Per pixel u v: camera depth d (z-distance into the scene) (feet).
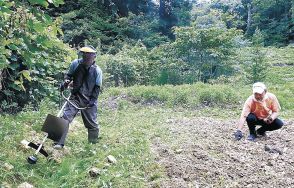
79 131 23.48
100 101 39.52
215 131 24.13
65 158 17.58
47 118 17.01
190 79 58.59
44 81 28.19
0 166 15.35
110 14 99.86
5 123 20.07
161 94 40.52
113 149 19.19
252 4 130.62
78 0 94.79
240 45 67.92
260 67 54.95
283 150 19.56
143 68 58.70
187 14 117.91
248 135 22.98
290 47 96.37
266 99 21.39
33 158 16.07
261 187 15.40
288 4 121.90
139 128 25.66
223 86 43.57
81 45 84.23
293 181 15.92
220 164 17.52
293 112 35.29
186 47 60.13
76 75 18.94
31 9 14.37
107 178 15.69
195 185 15.51
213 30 58.49
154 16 114.42
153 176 16.19
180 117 32.09
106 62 53.78
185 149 19.36
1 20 14.29
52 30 15.56
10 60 23.44
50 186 14.93
